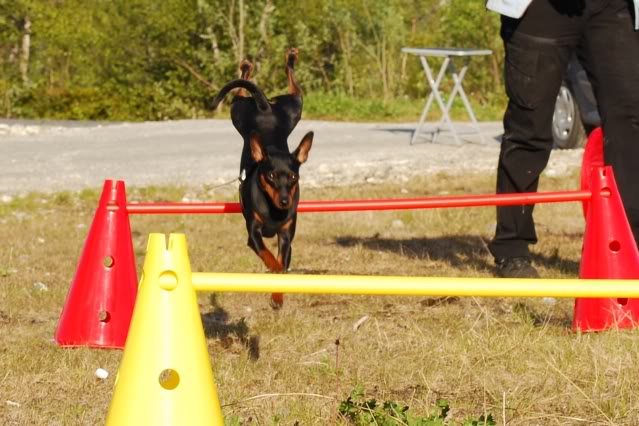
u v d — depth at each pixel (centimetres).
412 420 569
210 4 4031
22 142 2539
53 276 1045
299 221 1404
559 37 934
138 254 1194
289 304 911
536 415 607
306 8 4203
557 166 1855
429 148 2295
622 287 467
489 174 1862
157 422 445
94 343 768
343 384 675
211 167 1980
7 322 855
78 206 1588
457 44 4331
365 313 873
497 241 1002
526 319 826
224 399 638
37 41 4709
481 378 675
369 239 1278
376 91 4097
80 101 4069
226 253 1166
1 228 1355
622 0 899
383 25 4097
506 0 926
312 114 3659
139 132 2806
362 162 2012
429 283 465
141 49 4169
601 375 664
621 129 906
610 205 811
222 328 826
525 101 955
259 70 3994
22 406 635
